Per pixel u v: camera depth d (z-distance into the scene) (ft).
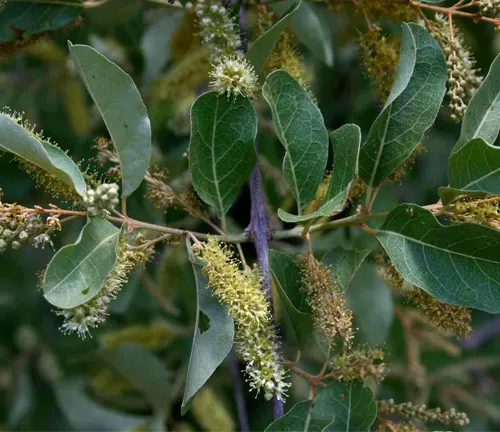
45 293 2.43
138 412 3.45
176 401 3.39
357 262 2.66
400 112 2.60
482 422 3.64
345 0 2.82
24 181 3.26
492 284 2.52
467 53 2.70
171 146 3.38
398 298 3.43
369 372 2.63
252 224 2.67
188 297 3.40
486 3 2.68
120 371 3.26
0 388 3.85
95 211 2.48
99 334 3.55
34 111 3.72
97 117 3.63
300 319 2.62
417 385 3.44
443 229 2.54
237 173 2.64
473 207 2.56
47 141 2.53
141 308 3.51
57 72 3.52
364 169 2.61
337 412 2.62
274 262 2.62
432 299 2.60
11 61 3.53
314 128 2.63
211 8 2.65
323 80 3.69
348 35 3.46
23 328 3.97
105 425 3.41
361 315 3.21
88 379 3.43
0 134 2.49
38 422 3.78
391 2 2.77
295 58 2.76
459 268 2.54
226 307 2.55
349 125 2.56
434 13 2.78
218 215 2.66
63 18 2.85
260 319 2.52
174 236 2.61
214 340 2.54
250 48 2.64
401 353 3.48
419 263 2.56
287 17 2.60
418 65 2.60
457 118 2.67
